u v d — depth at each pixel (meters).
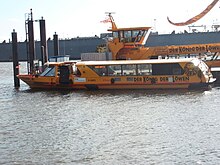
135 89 50.94
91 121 32.16
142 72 50.53
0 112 38.25
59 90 53.69
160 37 122.44
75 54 134.88
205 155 22.28
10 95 51.03
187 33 120.50
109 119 32.66
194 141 24.98
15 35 60.88
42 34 64.19
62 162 22.30
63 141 26.44
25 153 24.12
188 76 48.75
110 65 51.66
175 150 23.42
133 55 61.59
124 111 35.78
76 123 31.66
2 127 31.27
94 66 52.19
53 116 35.00
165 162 21.53
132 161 21.97
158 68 49.81
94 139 26.59
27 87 60.06
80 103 41.62
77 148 24.72
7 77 92.94
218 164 20.81
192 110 34.59
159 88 50.12
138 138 26.36
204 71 48.97
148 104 38.81
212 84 52.69
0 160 22.98
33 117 34.97
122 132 28.12
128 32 61.56
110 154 23.30
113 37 62.53
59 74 53.91
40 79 54.78
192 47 59.66
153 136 26.66
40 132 29.16
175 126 29.05
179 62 48.97
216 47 58.94
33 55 61.47
